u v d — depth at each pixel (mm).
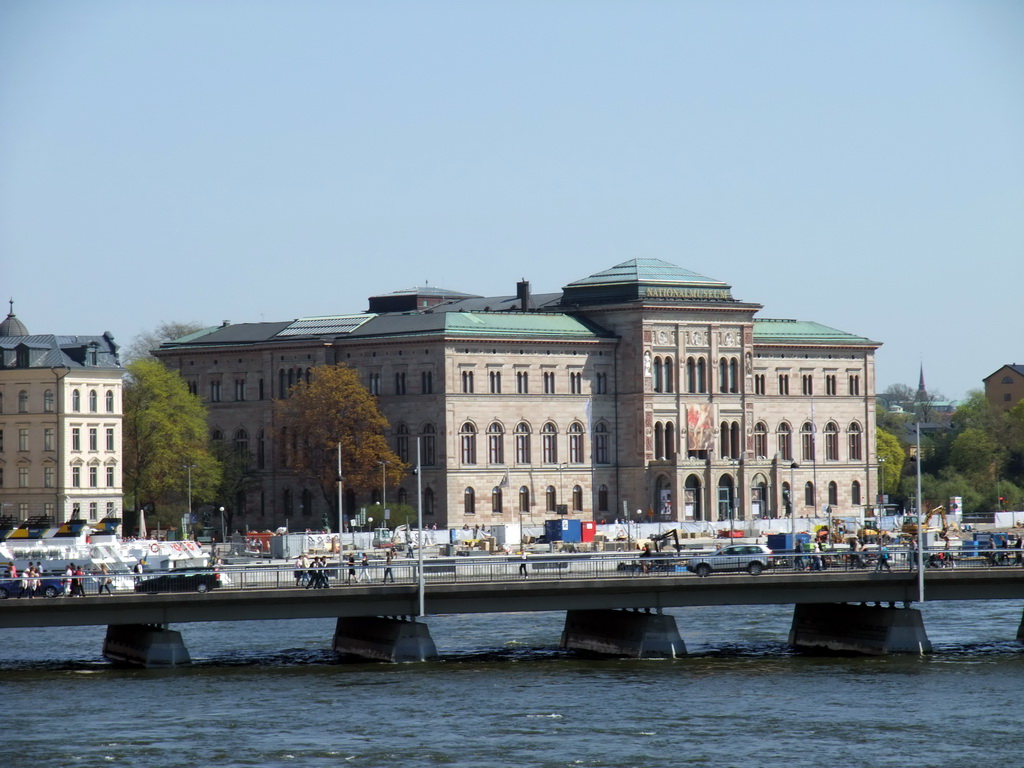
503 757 127375
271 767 125438
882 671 157625
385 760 126812
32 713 141000
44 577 160875
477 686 151125
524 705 143250
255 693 148500
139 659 163875
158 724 137250
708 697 146250
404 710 141500
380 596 162750
